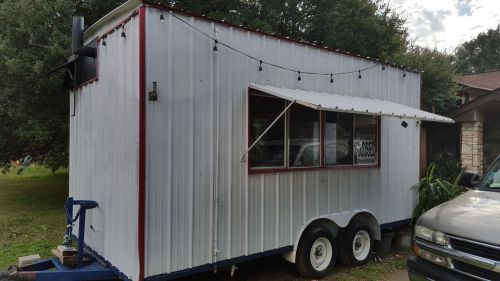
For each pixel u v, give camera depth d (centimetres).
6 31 823
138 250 376
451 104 1400
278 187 495
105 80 456
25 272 393
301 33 1325
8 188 1438
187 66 413
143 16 380
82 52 489
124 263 402
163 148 393
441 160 1258
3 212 979
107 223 445
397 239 680
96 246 471
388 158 658
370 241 599
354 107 462
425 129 1389
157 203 387
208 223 426
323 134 556
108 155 446
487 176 453
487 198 392
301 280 512
